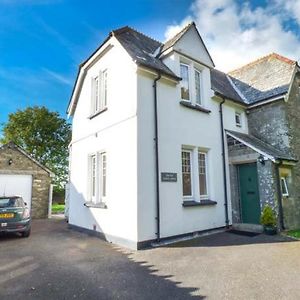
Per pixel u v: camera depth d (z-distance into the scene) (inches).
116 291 166.4
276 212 359.6
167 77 338.3
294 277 185.5
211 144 399.2
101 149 370.9
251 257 238.8
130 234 291.0
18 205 390.0
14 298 156.7
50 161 1251.8
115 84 353.7
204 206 365.4
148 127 313.6
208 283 178.2
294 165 414.9
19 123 1199.6
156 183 308.0
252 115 474.9
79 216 417.7
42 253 267.9
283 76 467.5
